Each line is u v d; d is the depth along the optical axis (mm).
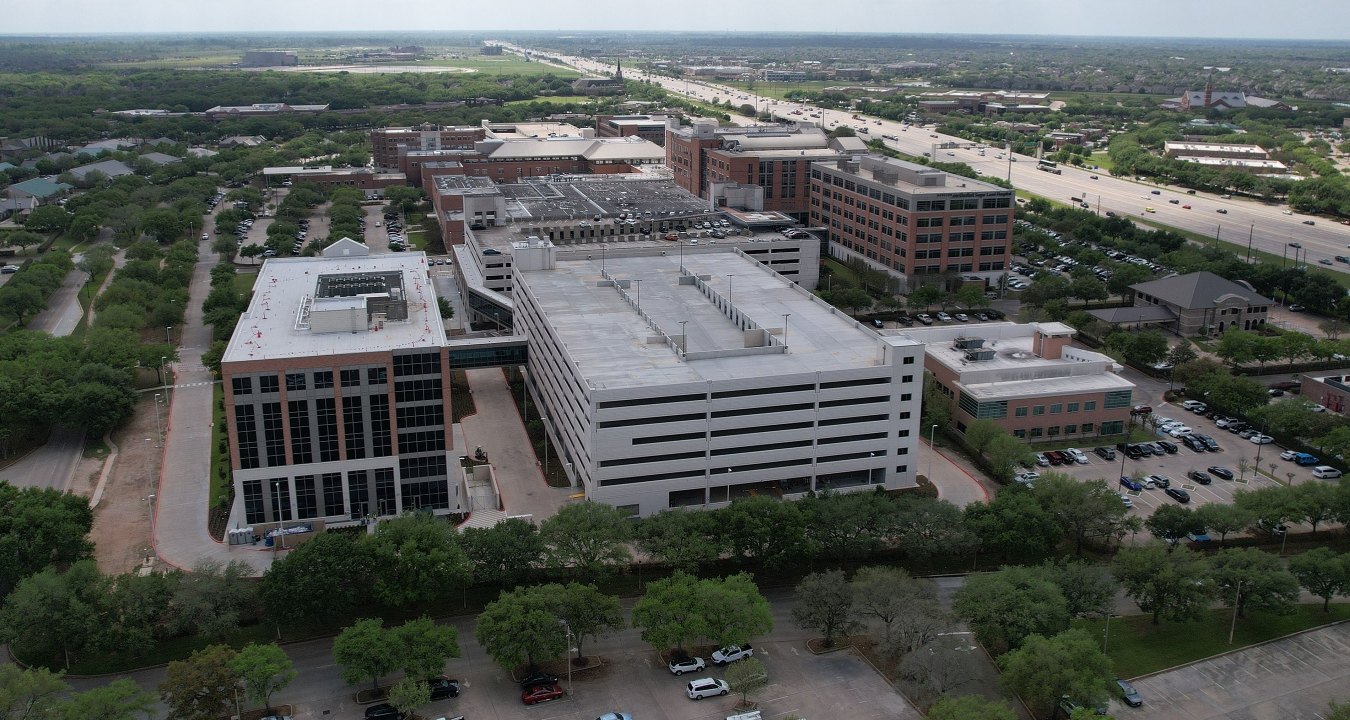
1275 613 130875
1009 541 141500
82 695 103750
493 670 122125
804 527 140750
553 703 115688
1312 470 182750
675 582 126938
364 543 130625
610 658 124938
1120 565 134000
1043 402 192625
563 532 136375
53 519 137250
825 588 124750
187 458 184375
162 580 126125
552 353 187625
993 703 105188
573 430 171250
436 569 127688
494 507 164750
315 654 124688
